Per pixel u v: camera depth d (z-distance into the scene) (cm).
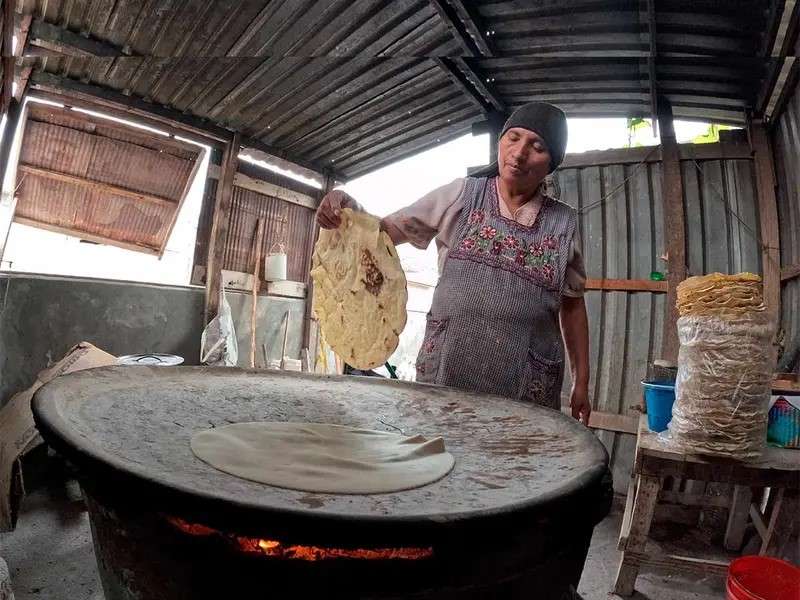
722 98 357
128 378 159
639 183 381
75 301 407
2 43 278
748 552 294
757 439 210
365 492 106
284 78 406
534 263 175
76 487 329
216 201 518
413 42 348
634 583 246
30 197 509
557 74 359
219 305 517
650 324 371
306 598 74
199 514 69
